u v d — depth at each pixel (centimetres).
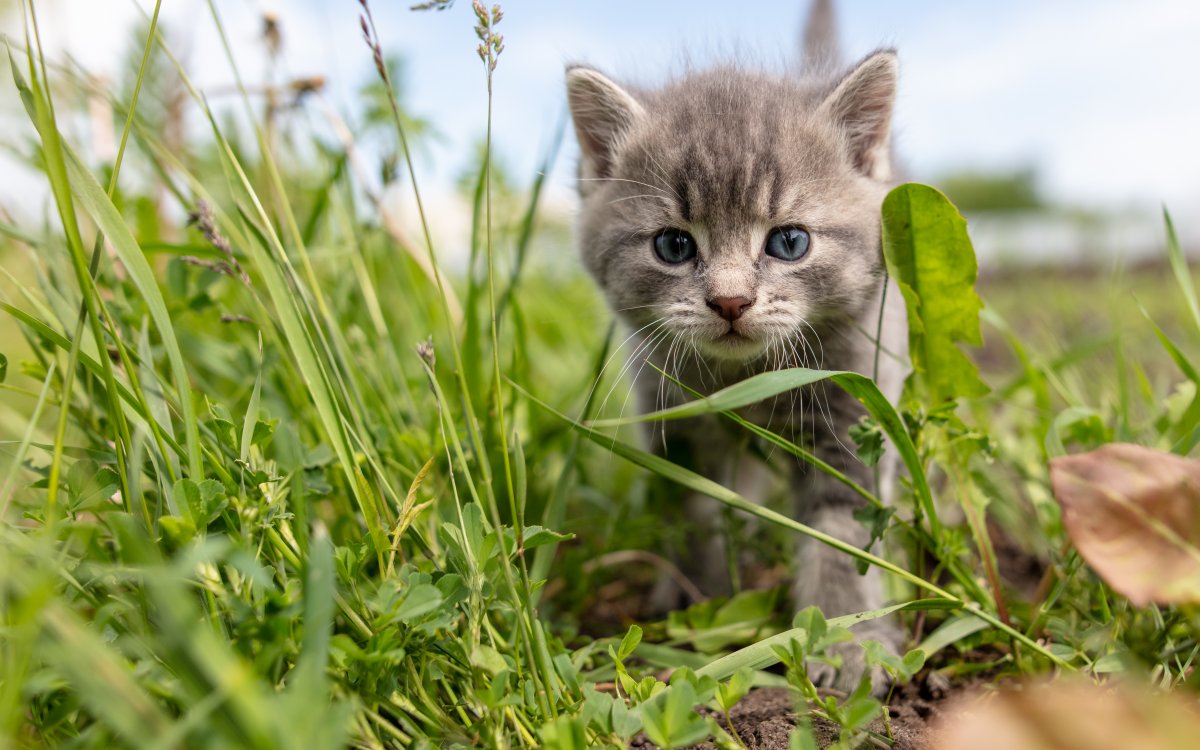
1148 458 18
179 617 13
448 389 27
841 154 26
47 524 16
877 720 19
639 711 17
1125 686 18
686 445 26
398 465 22
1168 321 47
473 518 18
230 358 26
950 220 21
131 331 23
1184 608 17
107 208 18
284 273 22
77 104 27
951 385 23
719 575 27
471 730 17
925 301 22
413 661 18
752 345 24
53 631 14
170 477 19
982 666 20
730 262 24
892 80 26
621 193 26
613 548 26
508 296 26
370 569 21
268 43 27
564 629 22
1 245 27
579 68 27
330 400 19
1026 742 15
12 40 21
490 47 19
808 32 43
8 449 23
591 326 41
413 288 31
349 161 28
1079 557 21
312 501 21
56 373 21
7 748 14
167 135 30
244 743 13
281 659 16
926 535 22
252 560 16
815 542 24
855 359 25
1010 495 27
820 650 18
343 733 15
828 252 25
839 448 24
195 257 25
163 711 16
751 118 25
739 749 17
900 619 23
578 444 24
